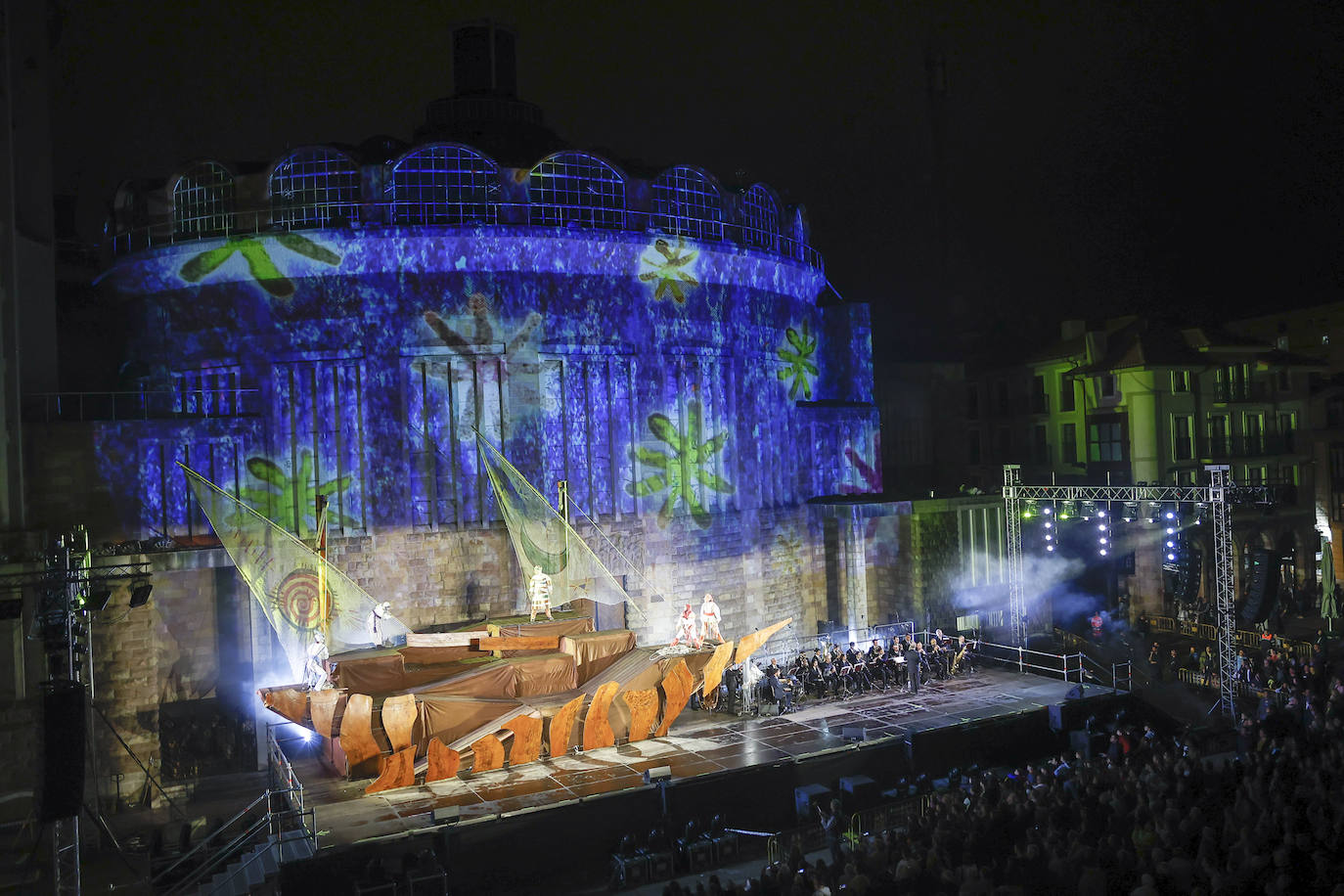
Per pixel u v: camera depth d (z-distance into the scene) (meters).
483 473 39.44
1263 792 22.39
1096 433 58.31
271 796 30.00
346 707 28.39
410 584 38.53
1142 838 20.77
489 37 45.25
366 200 38.03
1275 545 57.44
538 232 38.69
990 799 25.06
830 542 49.38
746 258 44.62
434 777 28.45
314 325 38.53
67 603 23.34
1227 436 57.03
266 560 37.12
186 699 36.53
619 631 34.38
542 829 25.95
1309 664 38.00
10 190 32.19
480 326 39.28
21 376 37.03
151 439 36.19
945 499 47.34
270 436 38.44
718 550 44.38
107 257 41.03
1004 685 37.59
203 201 38.88
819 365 52.59
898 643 39.91
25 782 28.72
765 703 35.12
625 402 41.94
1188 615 50.06
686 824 27.69
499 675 31.06
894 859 21.50
